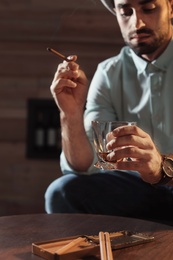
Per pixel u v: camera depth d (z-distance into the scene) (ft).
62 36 10.64
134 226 4.39
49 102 10.73
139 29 5.57
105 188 5.82
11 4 10.59
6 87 10.74
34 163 10.69
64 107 5.50
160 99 6.11
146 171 4.49
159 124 6.12
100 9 10.50
